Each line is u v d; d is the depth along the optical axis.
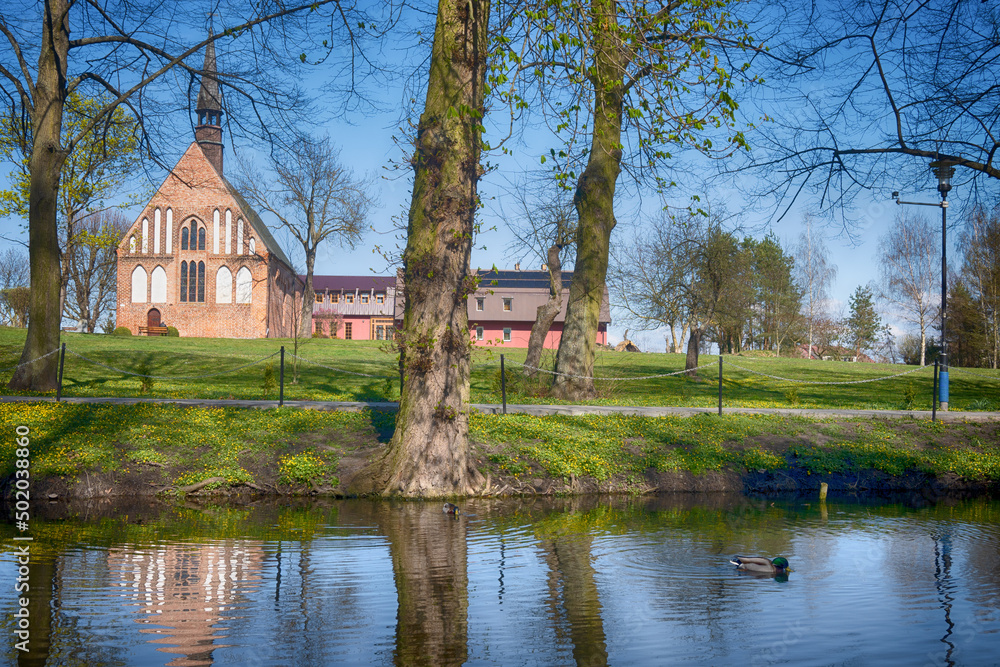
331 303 84.06
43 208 21.06
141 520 11.28
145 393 21.69
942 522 11.73
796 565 8.80
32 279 21.27
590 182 22.72
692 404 23.11
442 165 12.75
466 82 12.61
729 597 7.52
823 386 33.03
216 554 9.09
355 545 9.59
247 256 63.97
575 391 22.83
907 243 55.41
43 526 10.78
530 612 7.04
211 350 38.59
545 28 10.66
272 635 6.37
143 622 6.66
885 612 7.07
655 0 11.28
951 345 56.94
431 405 13.31
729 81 10.38
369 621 6.75
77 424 15.77
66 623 6.61
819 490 15.43
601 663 5.84
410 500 13.01
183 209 63.88
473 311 72.44
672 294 38.09
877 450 16.78
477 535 10.25
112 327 78.12
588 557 9.07
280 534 10.23
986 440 18.41
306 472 13.80
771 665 5.82
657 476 15.17
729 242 35.47
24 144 21.97
